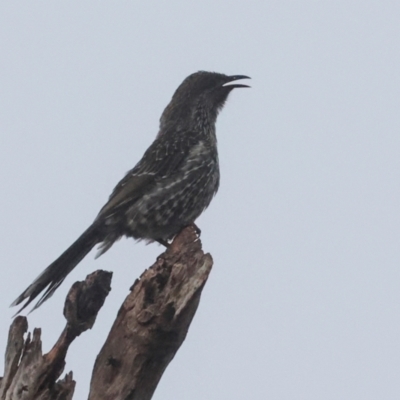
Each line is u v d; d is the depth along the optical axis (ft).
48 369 33.30
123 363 33.86
